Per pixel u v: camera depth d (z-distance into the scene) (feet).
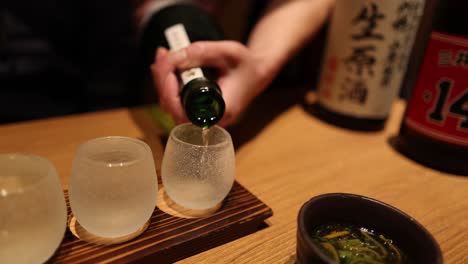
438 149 1.56
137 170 0.98
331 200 1.01
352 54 1.76
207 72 1.52
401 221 0.98
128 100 2.68
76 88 2.88
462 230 1.25
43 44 2.70
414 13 1.69
